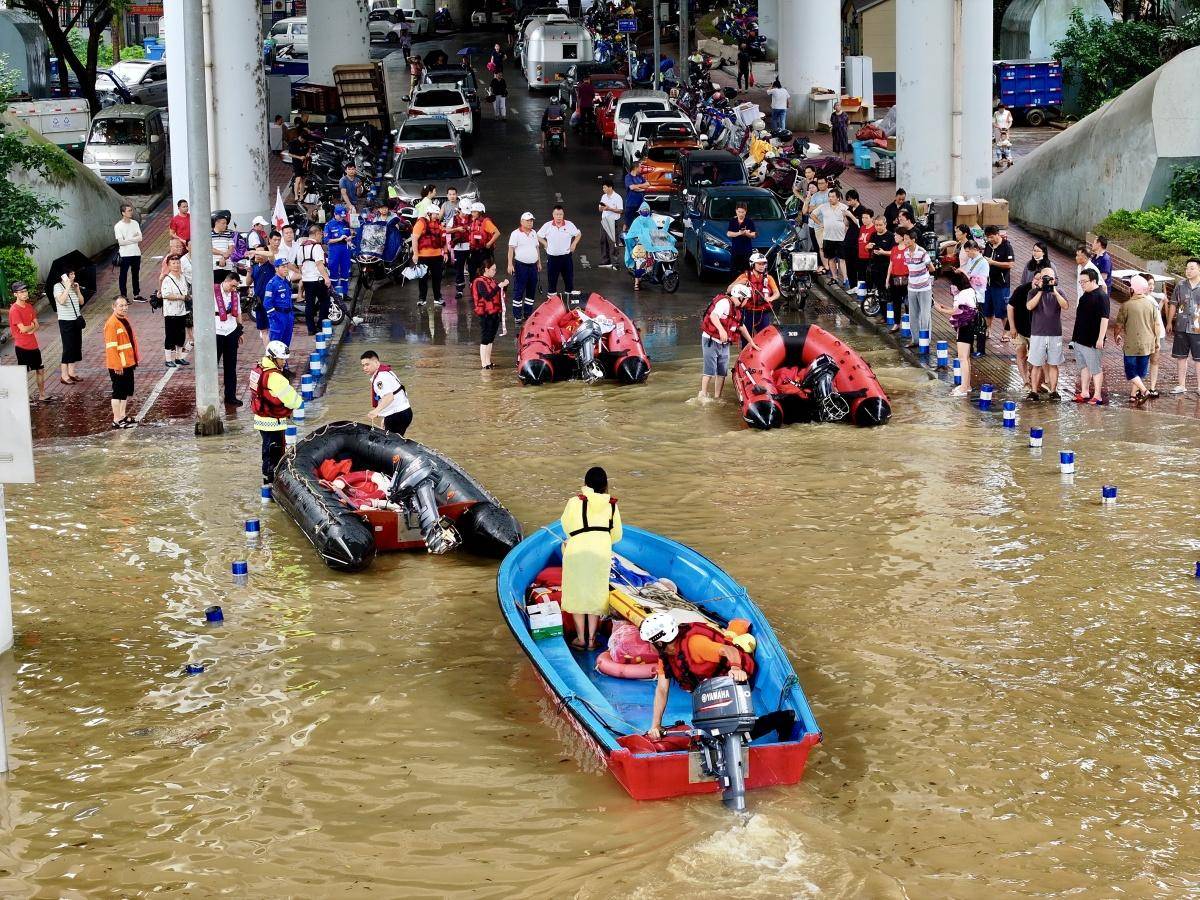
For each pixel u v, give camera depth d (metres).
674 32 68.69
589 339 21.39
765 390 18.83
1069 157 29.61
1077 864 8.42
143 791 9.53
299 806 9.30
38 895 8.31
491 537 13.93
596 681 10.95
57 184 29.27
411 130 38.47
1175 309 19.98
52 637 12.22
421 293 28.03
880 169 37.59
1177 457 16.73
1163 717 10.31
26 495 16.25
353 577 13.65
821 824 8.91
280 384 15.95
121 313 19.09
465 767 9.80
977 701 10.61
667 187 34.38
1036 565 13.38
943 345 21.58
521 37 61.44
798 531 14.52
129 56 66.81
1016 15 46.69
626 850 8.66
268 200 31.92
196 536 14.82
